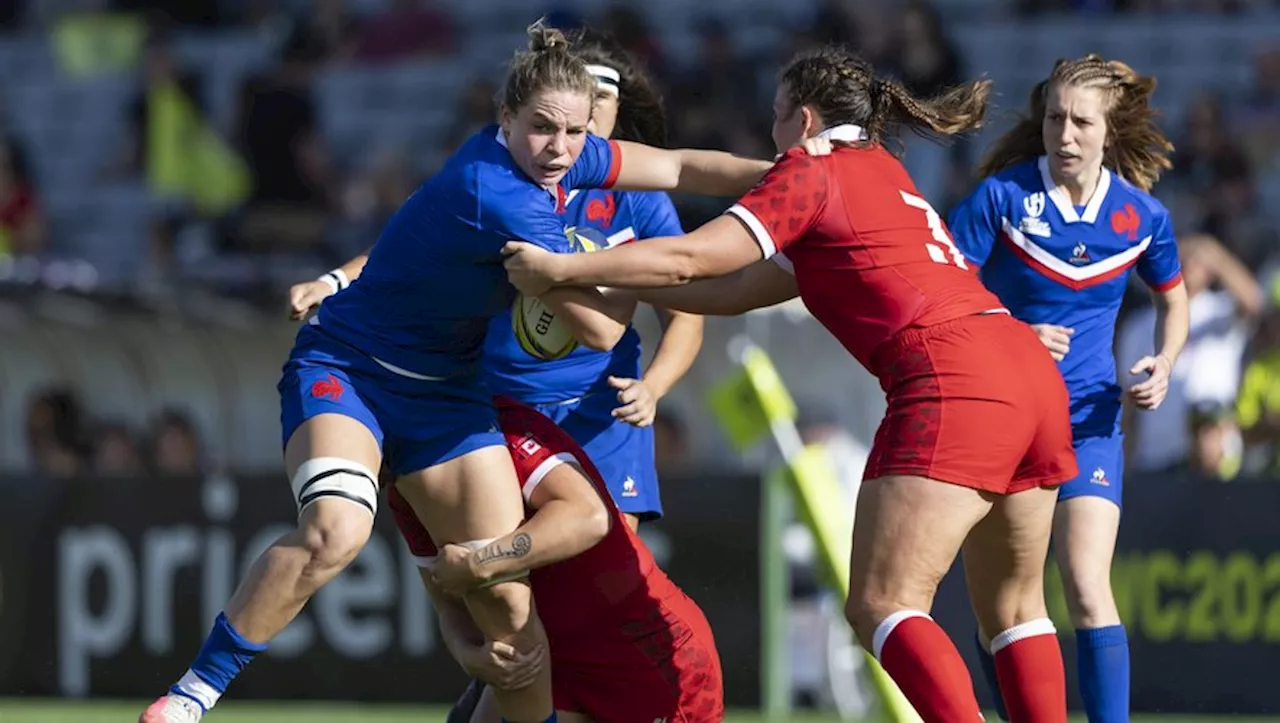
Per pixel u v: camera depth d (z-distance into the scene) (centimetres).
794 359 3494
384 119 5544
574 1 5619
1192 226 4194
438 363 1659
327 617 2998
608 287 1584
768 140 4603
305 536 1595
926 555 1612
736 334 3425
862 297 1645
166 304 3547
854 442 3506
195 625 3056
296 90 4988
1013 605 1794
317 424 1623
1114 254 2036
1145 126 2056
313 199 4956
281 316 3584
